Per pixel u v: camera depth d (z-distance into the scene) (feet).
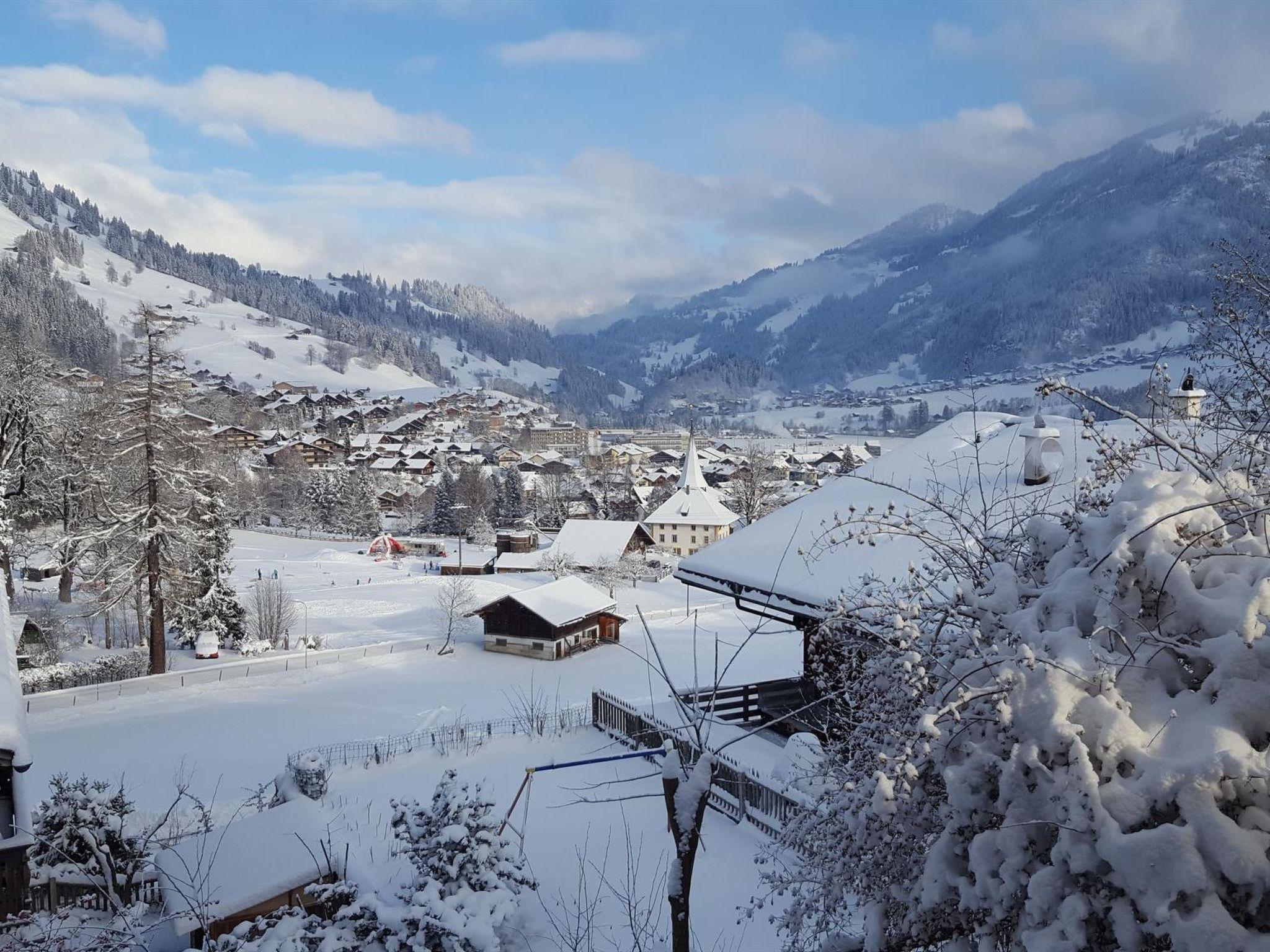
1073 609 14.60
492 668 120.88
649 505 358.23
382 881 38.19
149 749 81.30
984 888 13.26
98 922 39.34
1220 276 17.38
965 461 47.37
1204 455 15.94
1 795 43.14
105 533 107.65
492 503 361.92
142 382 105.81
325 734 86.53
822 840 17.70
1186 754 12.09
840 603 19.83
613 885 38.60
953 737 14.60
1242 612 12.86
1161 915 10.99
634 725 62.44
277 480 382.42
